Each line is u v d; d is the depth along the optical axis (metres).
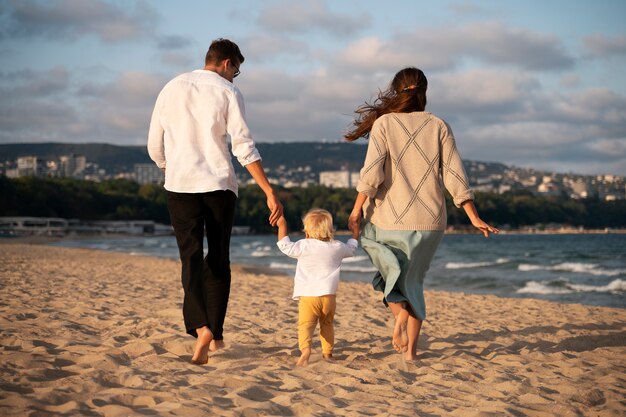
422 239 3.90
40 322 5.22
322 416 2.74
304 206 154.75
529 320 7.00
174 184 3.71
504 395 3.37
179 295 8.67
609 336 5.69
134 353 4.16
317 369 3.85
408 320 4.28
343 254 4.25
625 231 173.88
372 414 2.86
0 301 6.71
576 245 65.88
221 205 3.78
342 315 7.07
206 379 3.34
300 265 4.23
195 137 3.75
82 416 2.53
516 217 165.25
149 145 3.88
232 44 3.99
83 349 4.13
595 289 15.31
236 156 3.80
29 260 20.55
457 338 5.56
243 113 3.81
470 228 154.75
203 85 3.79
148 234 130.62
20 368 3.40
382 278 4.13
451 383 3.60
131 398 2.85
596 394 3.40
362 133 4.23
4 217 113.38
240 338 5.04
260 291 10.35
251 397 3.07
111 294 8.41
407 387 3.47
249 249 60.16
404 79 4.14
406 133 3.99
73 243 77.31
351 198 158.00
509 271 24.33
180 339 4.59
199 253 3.76
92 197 135.12
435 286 16.95
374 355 4.55
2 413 2.51
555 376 3.90
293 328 5.78
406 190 3.95
